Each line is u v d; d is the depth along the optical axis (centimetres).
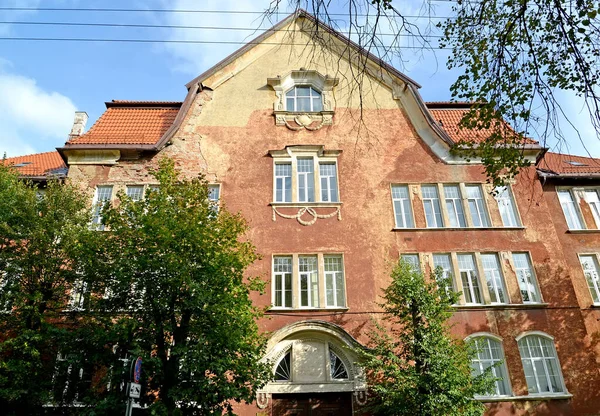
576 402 1648
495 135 1238
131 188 1983
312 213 1947
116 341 1281
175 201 1422
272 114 2181
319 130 2153
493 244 1922
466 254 1914
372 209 1973
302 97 2255
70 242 1502
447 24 1068
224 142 2098
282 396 1644
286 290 1820
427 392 1354
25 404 1361
